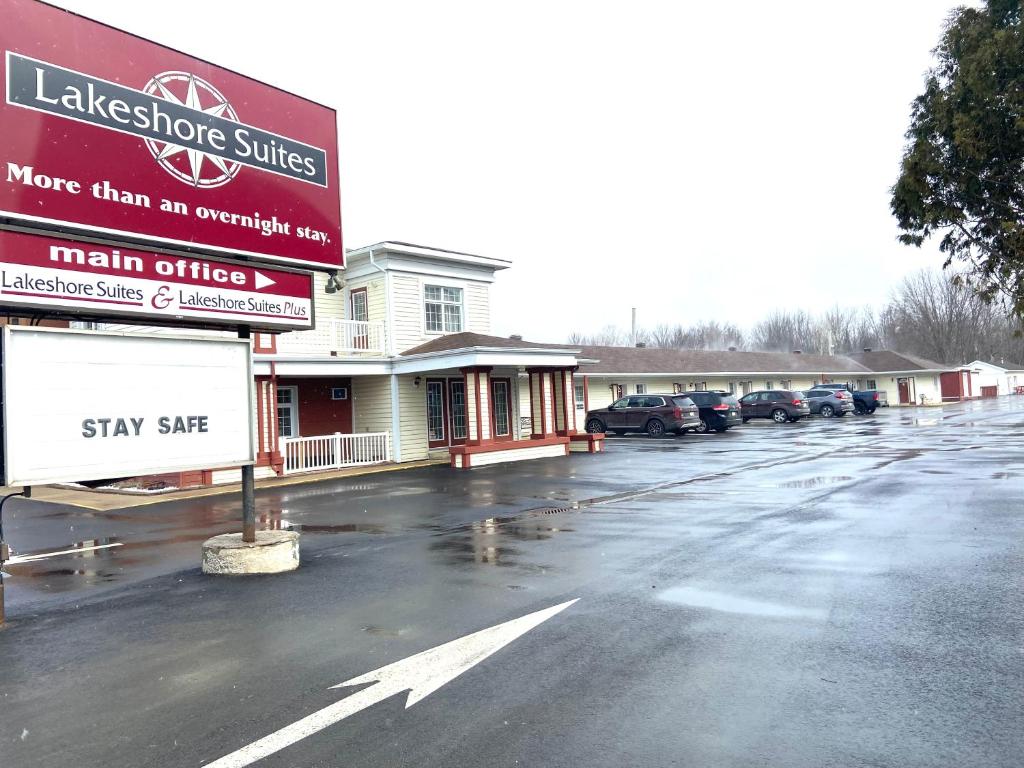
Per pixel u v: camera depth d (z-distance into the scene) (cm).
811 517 959
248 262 814
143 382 702
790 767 326
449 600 620
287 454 1919
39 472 625
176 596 675
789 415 3597
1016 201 818
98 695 439
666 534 877
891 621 520
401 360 2098
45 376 634
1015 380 7981
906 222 915
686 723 372
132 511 1327
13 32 641
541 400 2175
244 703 419
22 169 639
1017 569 654
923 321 8012
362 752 354
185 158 757
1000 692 398
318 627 559
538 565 739
